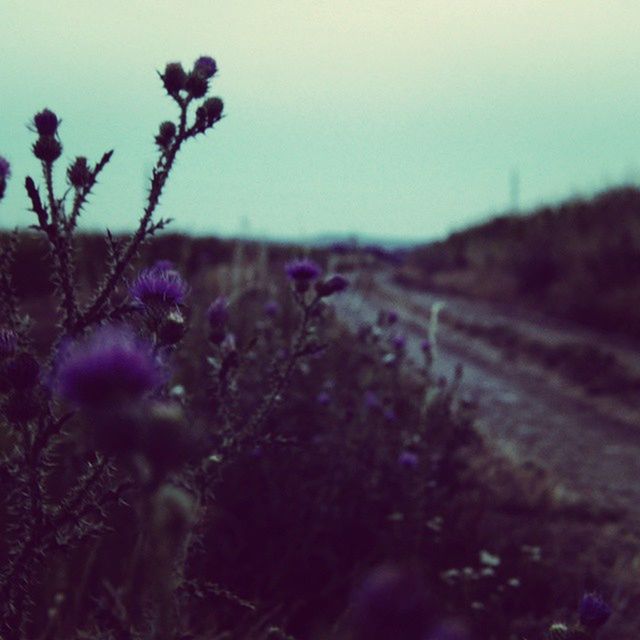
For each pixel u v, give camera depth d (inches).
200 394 132.3
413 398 240.8
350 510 169.6
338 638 111.8
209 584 74.9
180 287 70.1
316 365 223.6
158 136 77.4
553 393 389.7
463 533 181.0
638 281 574.2
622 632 146.3
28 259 343.6
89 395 29.3
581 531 201.2
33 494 66.3
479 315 616.4
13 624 66.2
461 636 18.8
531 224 970.1
